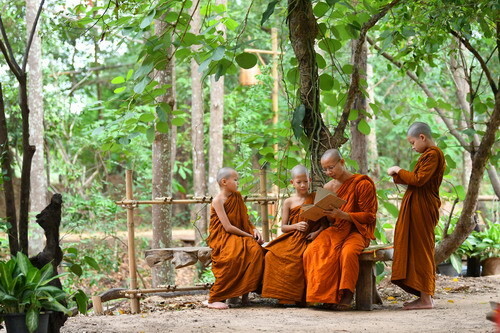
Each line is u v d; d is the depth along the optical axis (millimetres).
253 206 17047
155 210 10375
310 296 7328
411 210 7371
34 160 15641
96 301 8117
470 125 9836
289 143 8797
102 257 13344
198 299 8922
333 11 8016
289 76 8289
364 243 7422
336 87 8492
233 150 21281
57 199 6062
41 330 5684
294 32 8133
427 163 7277
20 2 17688
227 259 7648
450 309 7348
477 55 9375
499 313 3170
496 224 12141
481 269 11727
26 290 5637
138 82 8062
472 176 9141
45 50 18781
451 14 8688
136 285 8055
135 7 8047
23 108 6012
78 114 19438
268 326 6375
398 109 10164
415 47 9656
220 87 17438
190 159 24750
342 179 7625
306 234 7738
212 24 8102
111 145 8648
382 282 9969
